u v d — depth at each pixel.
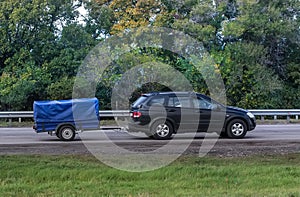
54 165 12.09
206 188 10.46
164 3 37.50
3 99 33.97
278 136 18.47
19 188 10.38
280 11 38.16
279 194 9.56
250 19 37.03
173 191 10.09
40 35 36.78
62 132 17.16
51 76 35.75
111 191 10.11
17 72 35.62
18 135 19.59
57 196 9.66
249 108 35.31
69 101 17.38
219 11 37.22
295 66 38.81
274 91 36.56
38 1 36.41
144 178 11.30
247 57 35.91
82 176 11.31
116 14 37.94
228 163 12.66
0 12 36.28
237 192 9.93
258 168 11.96
